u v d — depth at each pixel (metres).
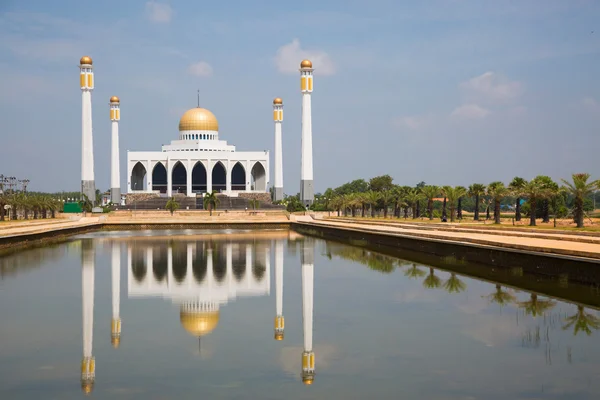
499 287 34.72
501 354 21.67
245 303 31.27
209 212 120.50
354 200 112.19
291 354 21.98
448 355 21.64
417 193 106.00
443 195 89.81
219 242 68.50
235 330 25.50
